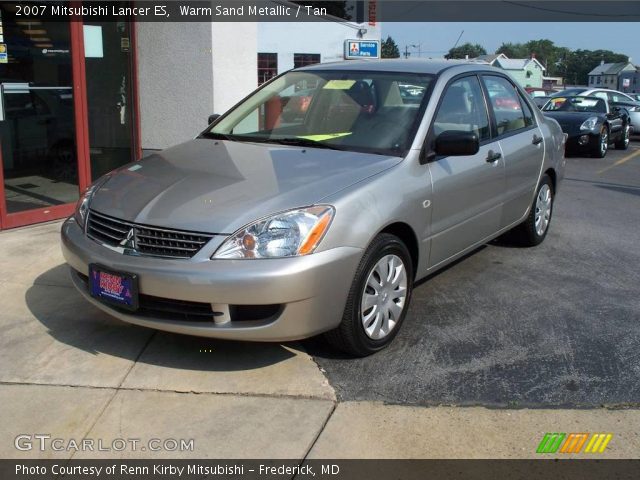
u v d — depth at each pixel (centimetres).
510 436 314
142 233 349
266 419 322
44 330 410
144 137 780
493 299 487
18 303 447
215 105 757
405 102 444
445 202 434
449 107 458
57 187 661
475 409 336
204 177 382
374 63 506
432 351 398
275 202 345
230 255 329
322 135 441
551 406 340
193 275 327
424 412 332
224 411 328
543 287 515
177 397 339
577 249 626
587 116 1420
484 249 619
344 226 347
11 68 609
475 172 470
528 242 620
